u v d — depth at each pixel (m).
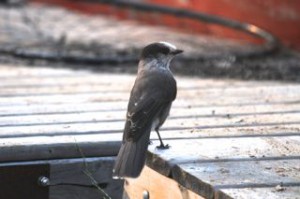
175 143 8.89
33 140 9.16
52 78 15.15
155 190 8.27
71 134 9.62
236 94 13.21
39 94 13.00
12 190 8.90
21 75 15.51
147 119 8.02
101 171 9.14
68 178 9.05
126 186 8.85
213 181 7.42
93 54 18.69
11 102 12.07
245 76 16.44
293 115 10.91
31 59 17.91
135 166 7.40
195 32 23.64
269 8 21.09
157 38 22.02
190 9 23.45
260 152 8.55
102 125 10.15
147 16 25.59
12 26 23.59
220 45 20.73
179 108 11.61
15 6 28.78
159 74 8.59
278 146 8.85
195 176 7.55
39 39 21.25
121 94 13.03
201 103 12.12
